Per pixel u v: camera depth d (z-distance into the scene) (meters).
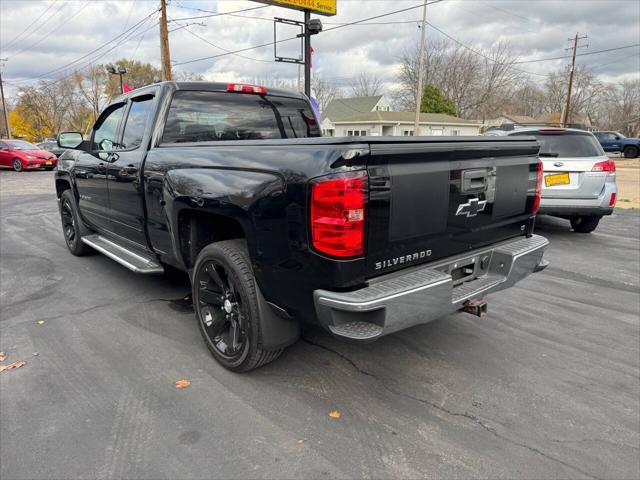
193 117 3.79
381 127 40.78
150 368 3.09
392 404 2.71
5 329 3.67
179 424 2.50
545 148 6.76
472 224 2.85
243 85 4.05
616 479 2.14
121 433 2.42
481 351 3.39
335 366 3.13
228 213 2.70
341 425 2.51
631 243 6.91
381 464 2.21
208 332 3.19
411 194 2.40
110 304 4.22
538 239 3.37
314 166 2.23
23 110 64.25
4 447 2.30
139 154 3.72
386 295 2.21
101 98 65.81
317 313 2.33
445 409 2.67
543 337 3.64
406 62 53.94
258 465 2.20
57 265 5.47
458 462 2.23
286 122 4.37
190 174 3.00
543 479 2.13
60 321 3.83
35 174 19.67
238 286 2.77
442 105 48.47
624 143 33.31
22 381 2.91
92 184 4.71
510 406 2.71
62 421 2.52
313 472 2.16
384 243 2.33
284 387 2.87
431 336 3.62
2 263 5.57
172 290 4.60
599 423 2.56
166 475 2.13
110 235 4.77
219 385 2.89
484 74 55.44
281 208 2.37
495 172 2.94
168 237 3.46
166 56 22.73
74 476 2.12
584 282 5.05
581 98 70.50
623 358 3.31
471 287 2.84
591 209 6.58
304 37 13.12
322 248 2.22
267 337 2.77
